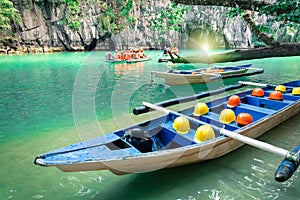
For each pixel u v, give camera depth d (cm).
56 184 401
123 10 1814
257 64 1998
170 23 1592
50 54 2872
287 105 609
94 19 2839
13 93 1077
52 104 897
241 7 975
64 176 424
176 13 1499
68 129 648
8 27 2767
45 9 2961
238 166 443
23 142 566
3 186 394
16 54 2888
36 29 2966
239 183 396
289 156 352
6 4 2639
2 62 2194
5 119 733
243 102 704
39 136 602
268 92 761
